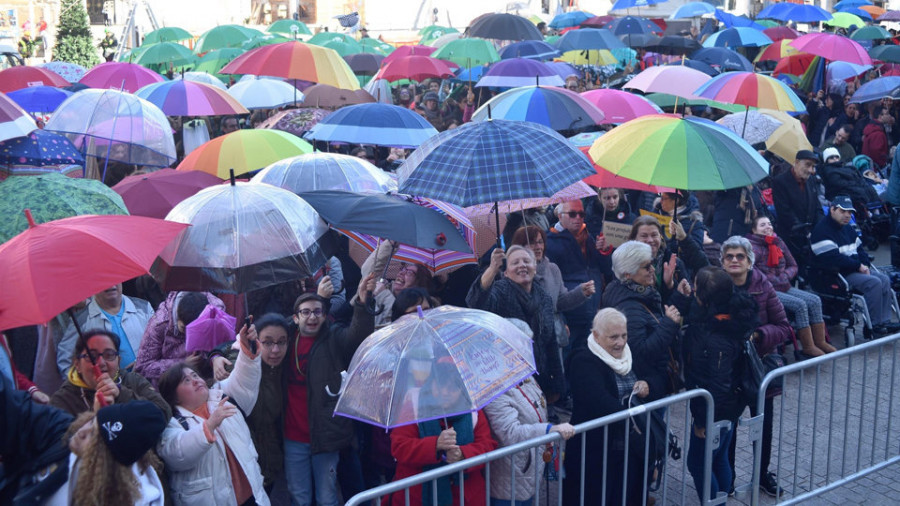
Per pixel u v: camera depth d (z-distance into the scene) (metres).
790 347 8.07
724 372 5.05
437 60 14.10
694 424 5.15
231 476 4.45
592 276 6.81
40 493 3.54
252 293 5.88
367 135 8.04
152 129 7.60
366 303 4.91
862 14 23.78
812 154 8.65
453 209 5.74
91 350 4.11
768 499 5.64
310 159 6.57
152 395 4.27
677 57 18.47
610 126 11.41
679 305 5.44
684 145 5.48
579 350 5.04
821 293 8.28
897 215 10.84
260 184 5.11
